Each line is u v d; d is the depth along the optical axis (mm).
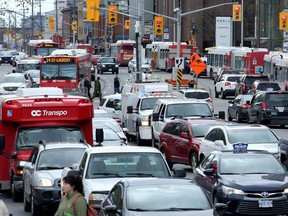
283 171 46219
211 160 48281
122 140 68812
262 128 62406
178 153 70250
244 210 43281
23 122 55719
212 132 64000
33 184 46844
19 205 54000
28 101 56000
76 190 28875
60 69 143375
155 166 41656
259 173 45688
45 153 48938
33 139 55594
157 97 95688
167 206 31641
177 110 85375
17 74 152875
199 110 86000
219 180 44938
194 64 138750
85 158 42844
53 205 46438
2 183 57844
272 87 137125
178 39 148750
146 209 31422
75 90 142750
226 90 166875
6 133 56344
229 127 62344
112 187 38000
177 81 134750
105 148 42938
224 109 141875
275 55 159625
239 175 45312
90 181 40219
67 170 44000
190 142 68000
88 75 170000
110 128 72500
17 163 54406
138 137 93062
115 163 41688
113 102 109625
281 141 60500
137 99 96625
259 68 185500
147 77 151125
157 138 86812
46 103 55906
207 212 31156
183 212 31000
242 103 119688
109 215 32594
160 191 32562
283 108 111688
